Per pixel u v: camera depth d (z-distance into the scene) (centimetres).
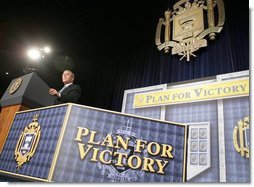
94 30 645
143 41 596
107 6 611
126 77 578
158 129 159
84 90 639
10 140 191
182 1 525
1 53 598
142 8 635
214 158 363
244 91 377
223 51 447
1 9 537
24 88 234
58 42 628
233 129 364
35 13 569
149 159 150
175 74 495
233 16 468
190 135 398
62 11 584
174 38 504
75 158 147
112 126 158
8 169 171
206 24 481
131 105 502
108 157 149
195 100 419
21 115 201
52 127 163
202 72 454
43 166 149
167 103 450
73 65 656
